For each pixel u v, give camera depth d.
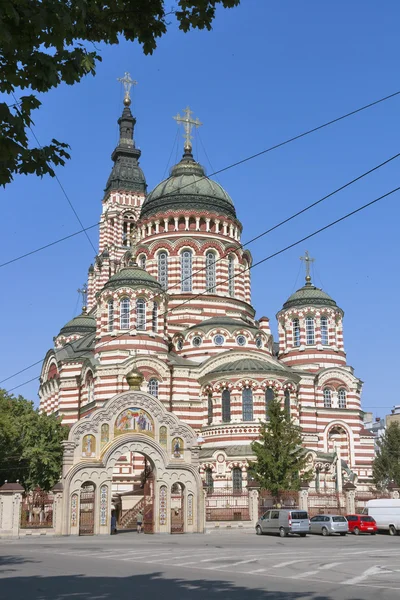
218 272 98.50
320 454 82.69
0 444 67.00
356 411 93.50
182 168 106.00
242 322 92.62
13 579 26.84
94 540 52.19
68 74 15.88
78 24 15.66
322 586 24.36
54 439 71.38
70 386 90.19
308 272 101.44
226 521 63.03
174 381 84.12
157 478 60.16
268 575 28.02
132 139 144.62
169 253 98.19
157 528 59.28
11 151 15.23
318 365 94.94
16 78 15.32
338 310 98.75
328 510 72.12
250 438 77.25
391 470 87.38
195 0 18.00
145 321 86.31
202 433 80.75
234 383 80.12
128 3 18.11
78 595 22.22
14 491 55.41
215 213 100.31
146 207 103.69
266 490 67.88
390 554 38.66
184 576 27.64
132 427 60.50
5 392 72.88
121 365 82.00
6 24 14.42
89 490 61.53
